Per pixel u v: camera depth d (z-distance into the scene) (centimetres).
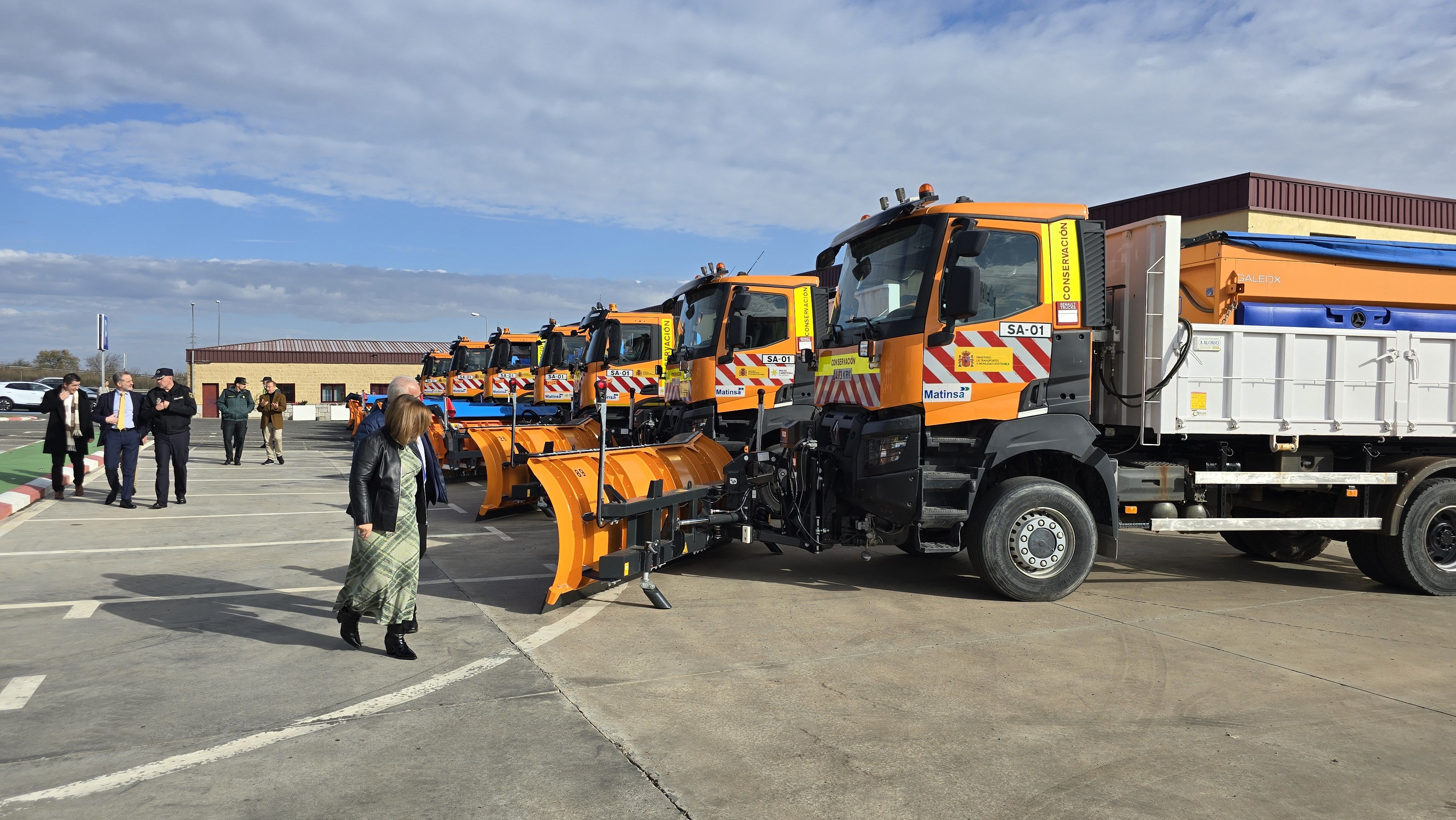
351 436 3188
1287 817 343
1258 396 730
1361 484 753
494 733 420
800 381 1120
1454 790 368
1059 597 695
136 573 775
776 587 745
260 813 338
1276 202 1780
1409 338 760
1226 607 690
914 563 863
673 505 730
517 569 806
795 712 450
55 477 1288
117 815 336
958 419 680
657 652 553
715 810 344
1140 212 1978
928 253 681
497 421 1998
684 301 1259
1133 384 731
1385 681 508
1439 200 1936
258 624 613
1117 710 457
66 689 477
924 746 408
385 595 529
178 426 1223
